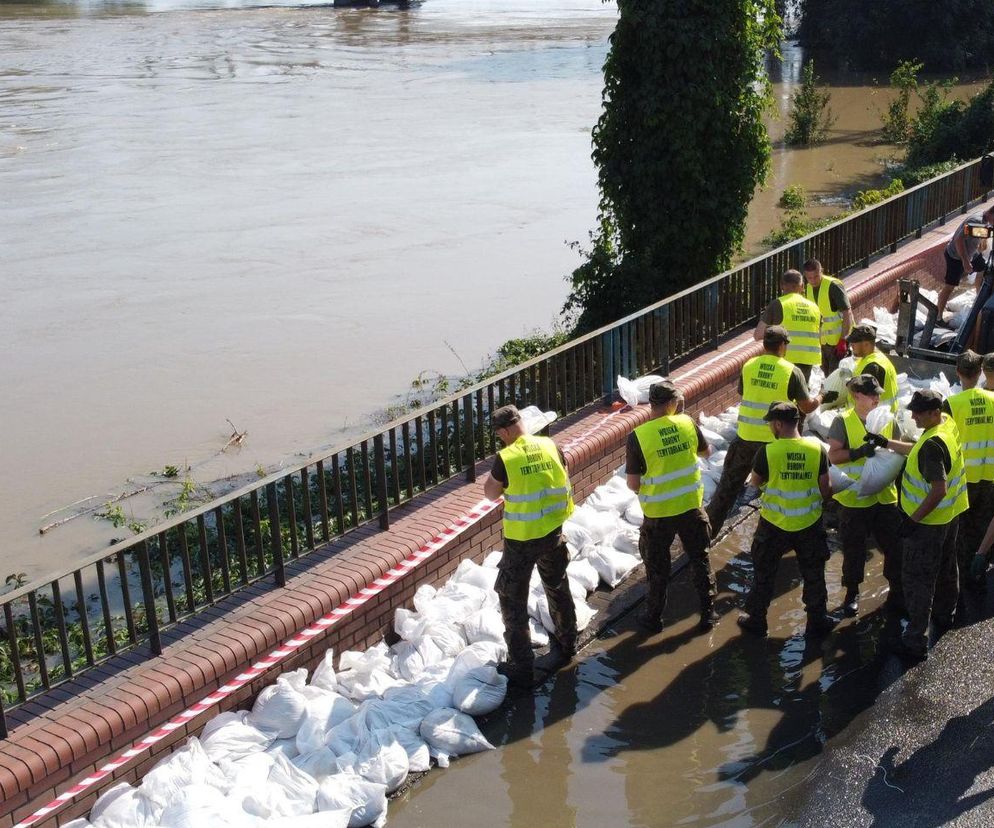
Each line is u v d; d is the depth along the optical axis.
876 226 14.18
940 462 6.54
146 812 5.35
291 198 29.78
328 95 50.09
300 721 6.03
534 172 32.25
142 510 11.48
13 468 12.91
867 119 40.91
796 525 6.96
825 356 10.66
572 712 6.50
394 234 25.48
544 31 79.69
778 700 6.51
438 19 92.75
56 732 5.38
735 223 14.26
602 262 14.59
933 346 11.38
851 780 5.73
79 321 19.53
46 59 65.50
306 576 6.79
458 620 7.09
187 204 29.36
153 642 6.02
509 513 6.56
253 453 13.09
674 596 7.79
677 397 7.03
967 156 29.78
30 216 28.25
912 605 6.81
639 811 5.62
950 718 6.21
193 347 17.80
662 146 13.86
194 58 65.75
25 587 5.58
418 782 5.91
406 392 15.14
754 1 13.97
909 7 51.47
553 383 9.06
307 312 19.69
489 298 20.14
